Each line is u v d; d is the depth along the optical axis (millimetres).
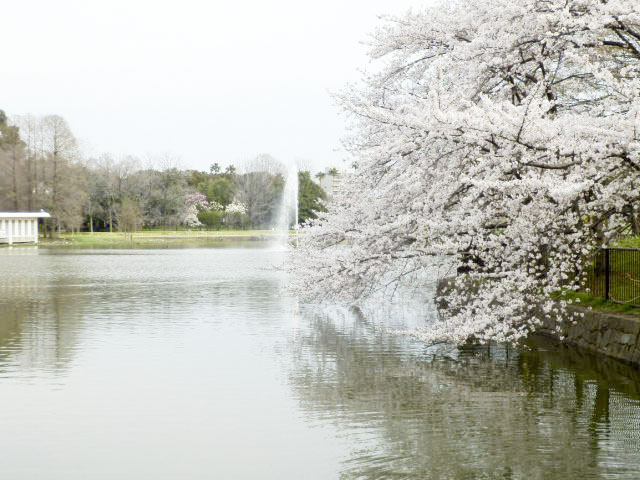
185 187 114188
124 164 106375
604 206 12656
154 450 8922
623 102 12352
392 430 9641
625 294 14453
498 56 14320
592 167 11250
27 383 12344
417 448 8883
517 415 10273
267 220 116500
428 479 7828
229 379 12656
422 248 14383
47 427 9875
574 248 12961
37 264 45031
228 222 115000
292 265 16234
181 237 98062
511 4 13148
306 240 16047
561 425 9750
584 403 10859
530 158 11867
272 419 10203
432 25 16031
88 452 8875
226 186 121188
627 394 11344
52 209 88875
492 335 13570
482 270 13984
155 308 22516
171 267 41750
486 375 12875
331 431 9625
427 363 14062
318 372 13219
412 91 17844
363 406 10867
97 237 94938
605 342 13797
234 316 20781
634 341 12820
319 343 16281
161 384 12266
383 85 17750
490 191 12359
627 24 12797
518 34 13703
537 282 12820
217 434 9555
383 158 13688
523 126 11117
